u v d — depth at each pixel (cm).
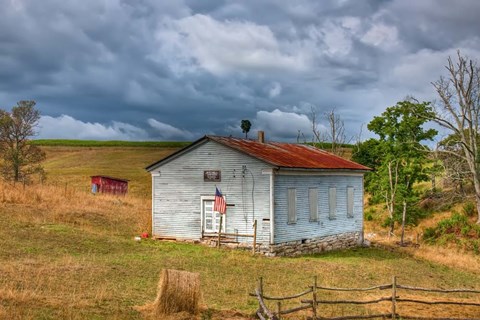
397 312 2114
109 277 2219
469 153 5325
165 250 3172
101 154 11594
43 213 3891
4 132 6059
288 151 3981
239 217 3431
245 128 4425
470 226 5203
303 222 3622
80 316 1567
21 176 6169
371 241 4547
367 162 6831
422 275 3153
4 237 2931
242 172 3431
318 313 1959
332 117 8294
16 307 1588
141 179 8462
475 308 2300
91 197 5162
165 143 13562
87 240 3147
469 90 5225
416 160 5534
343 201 4097
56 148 12212
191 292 1711
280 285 2406
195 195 3597
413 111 5497
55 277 2094
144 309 1730
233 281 2398
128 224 4106
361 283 2656
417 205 5966
